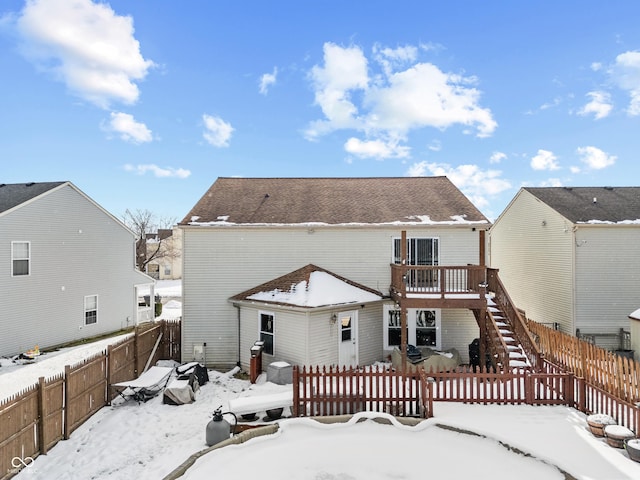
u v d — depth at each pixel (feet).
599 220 55.77
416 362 41.45
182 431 29.60
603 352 28.37
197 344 50.34
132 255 79.00
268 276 50.67
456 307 41.32
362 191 60.03
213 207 55.16
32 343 57.77
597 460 22.04
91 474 23.50
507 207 77.97
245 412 29.07
